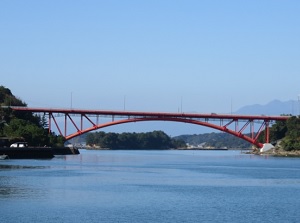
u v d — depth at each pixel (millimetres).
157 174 125438
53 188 89125
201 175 124812
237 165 171500
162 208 72375
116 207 72062
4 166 136250
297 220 65875
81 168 138125
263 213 70188
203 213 69438
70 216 65125
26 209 68750
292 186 101125
